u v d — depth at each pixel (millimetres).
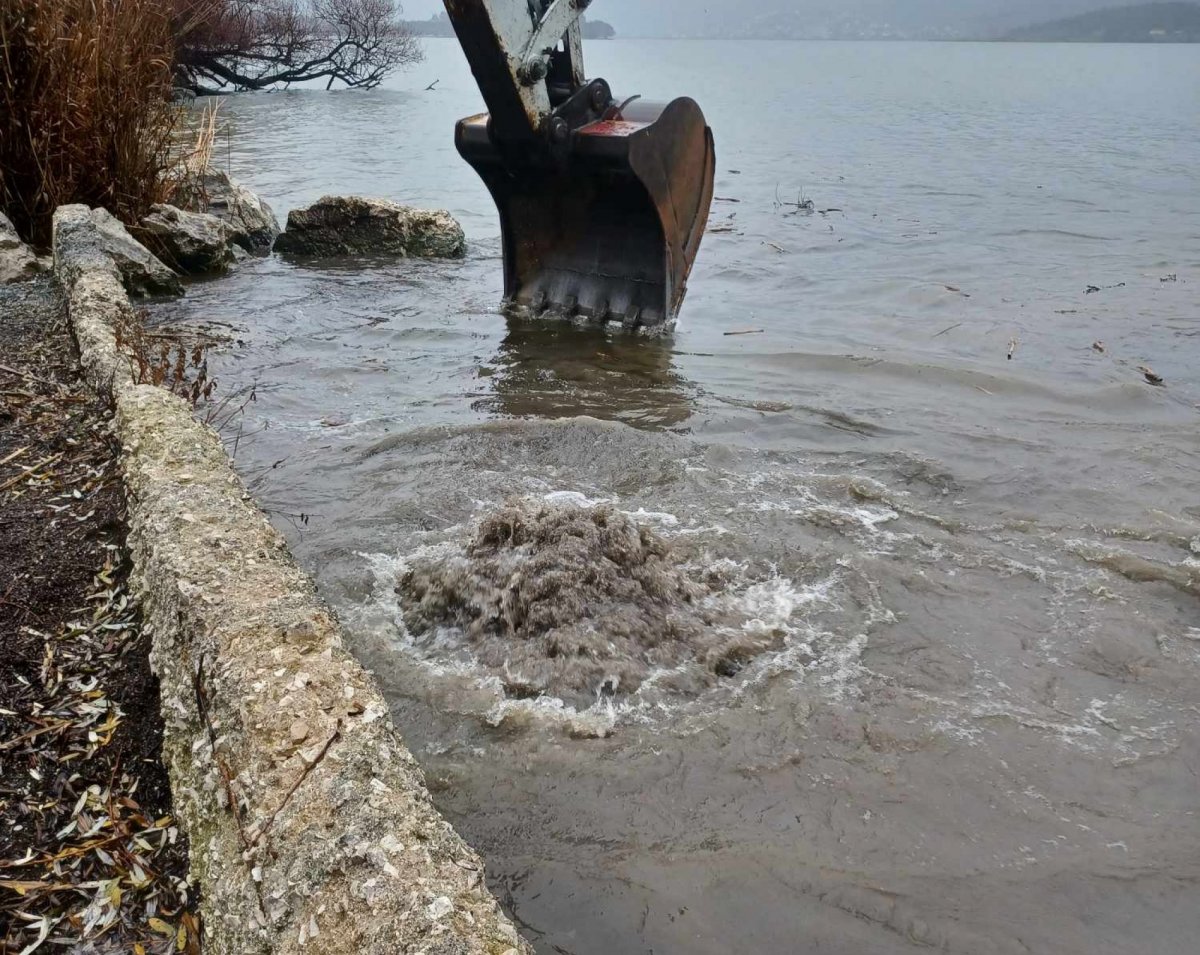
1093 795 3289
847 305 9398
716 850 3066
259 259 11656
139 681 3418
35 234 9820
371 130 24656
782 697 3756
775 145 21859
